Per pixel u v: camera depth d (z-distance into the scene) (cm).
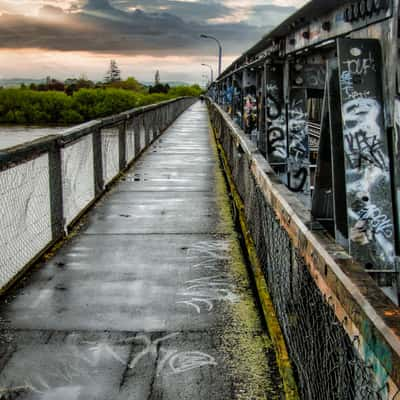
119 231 651
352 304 168
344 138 334
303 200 707
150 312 416
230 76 2102
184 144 1683
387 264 331
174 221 700
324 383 216
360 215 332
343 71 335
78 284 475
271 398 304
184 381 321
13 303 434
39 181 539
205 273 504
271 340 359
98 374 328
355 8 361
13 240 474
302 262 258
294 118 696
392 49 311
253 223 510
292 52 633
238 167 727
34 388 314
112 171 973
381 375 140
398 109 316
